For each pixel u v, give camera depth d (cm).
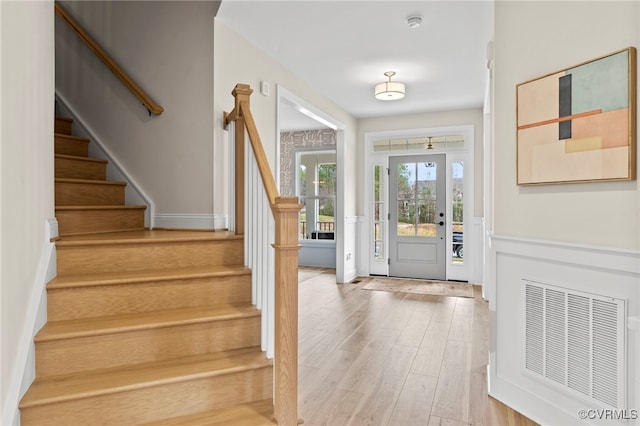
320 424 205
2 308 139
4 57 141
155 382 172
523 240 219
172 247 242
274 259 193
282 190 773
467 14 296
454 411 220
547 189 208
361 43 348
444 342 328
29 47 170
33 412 155
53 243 208
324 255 736
